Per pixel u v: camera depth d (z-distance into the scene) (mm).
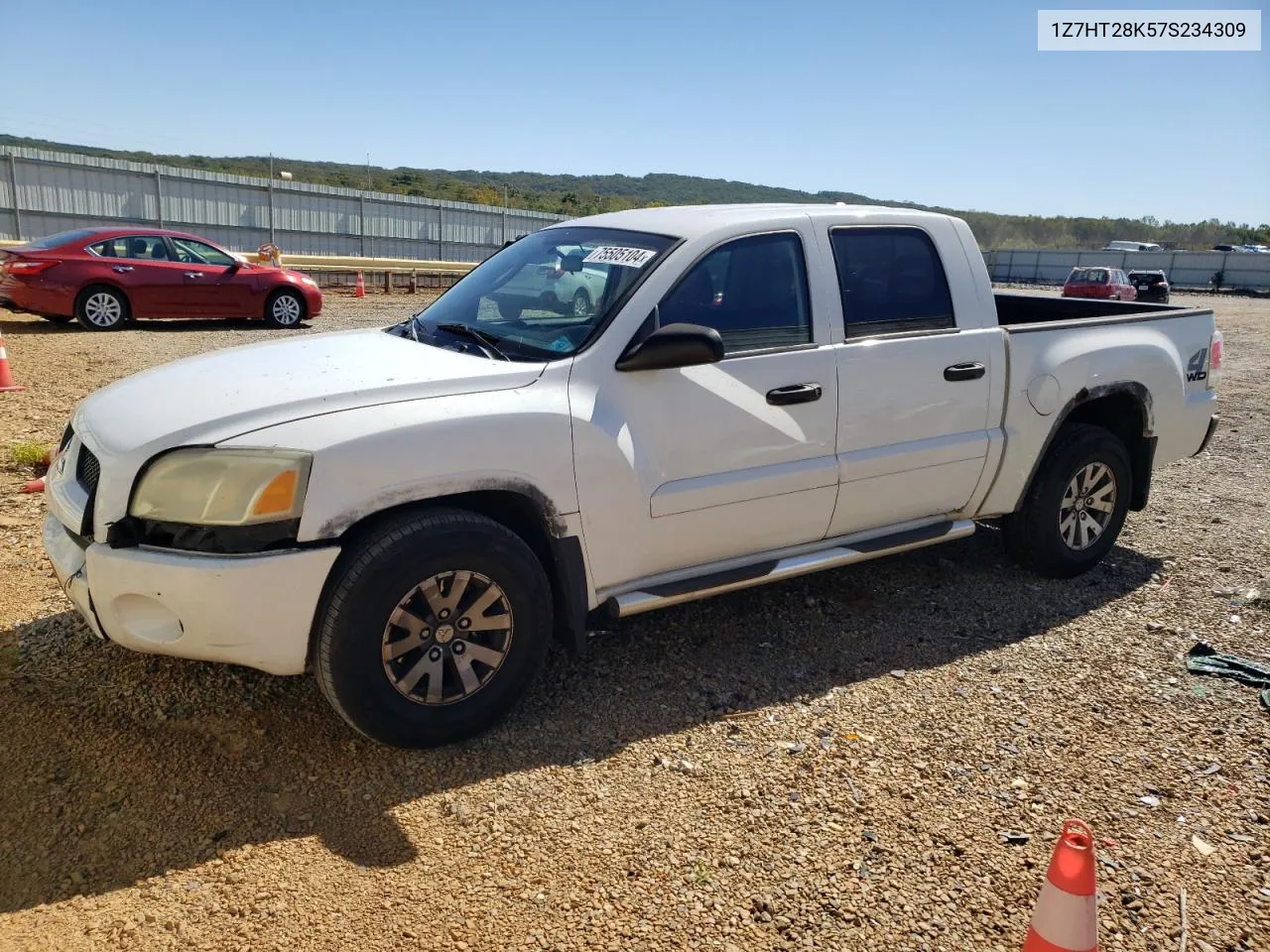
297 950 2387
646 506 3570
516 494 3322
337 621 2979
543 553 3598
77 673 3648
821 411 3953
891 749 3389
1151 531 5949
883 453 4152
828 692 3787
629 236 3990
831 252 4078
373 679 3057
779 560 4074
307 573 2941
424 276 29016
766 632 4316
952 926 2551
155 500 2967
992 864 2799
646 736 3426
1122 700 3781
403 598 3059
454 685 3283
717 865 2752
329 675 3021
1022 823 2992
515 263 4305
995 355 4453
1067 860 2059
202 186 33125
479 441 3178
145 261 14195
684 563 3820
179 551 2941
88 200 30906
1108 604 4754
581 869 2717
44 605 4230
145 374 3732
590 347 3520
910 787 3158
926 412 4266
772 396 3818
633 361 3475
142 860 2684
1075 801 3111
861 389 4059
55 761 3107
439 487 3111
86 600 3076
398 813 2939
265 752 3217
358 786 3062
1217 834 2967
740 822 2949
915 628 4418
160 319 15008
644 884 2666
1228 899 2688
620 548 3576
